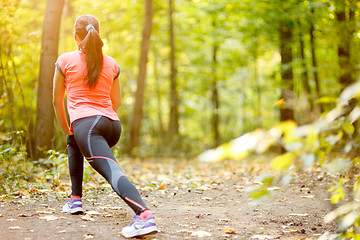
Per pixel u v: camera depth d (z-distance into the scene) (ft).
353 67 18.81
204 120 79.66
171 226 10.18
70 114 9.78
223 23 42.57
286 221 10.84
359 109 4.31
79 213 11.05
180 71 66.54
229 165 30.60
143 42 47.62
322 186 15.44
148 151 53.42
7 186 14.83
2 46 20.10
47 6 20.56
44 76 20.40
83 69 9.86
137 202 8.66
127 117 59.16
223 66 60.49
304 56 34.04
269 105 63.46
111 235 8.97
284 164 4.08
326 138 4.30
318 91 26.43
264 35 40.60
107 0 35.58
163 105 79.15
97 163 9.20
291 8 29.91
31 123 22.99
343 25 22.58
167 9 54.13
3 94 19.75
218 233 9.52
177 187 17.11
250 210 12.38
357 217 5.51
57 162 16.11
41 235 8.87
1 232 9.05
